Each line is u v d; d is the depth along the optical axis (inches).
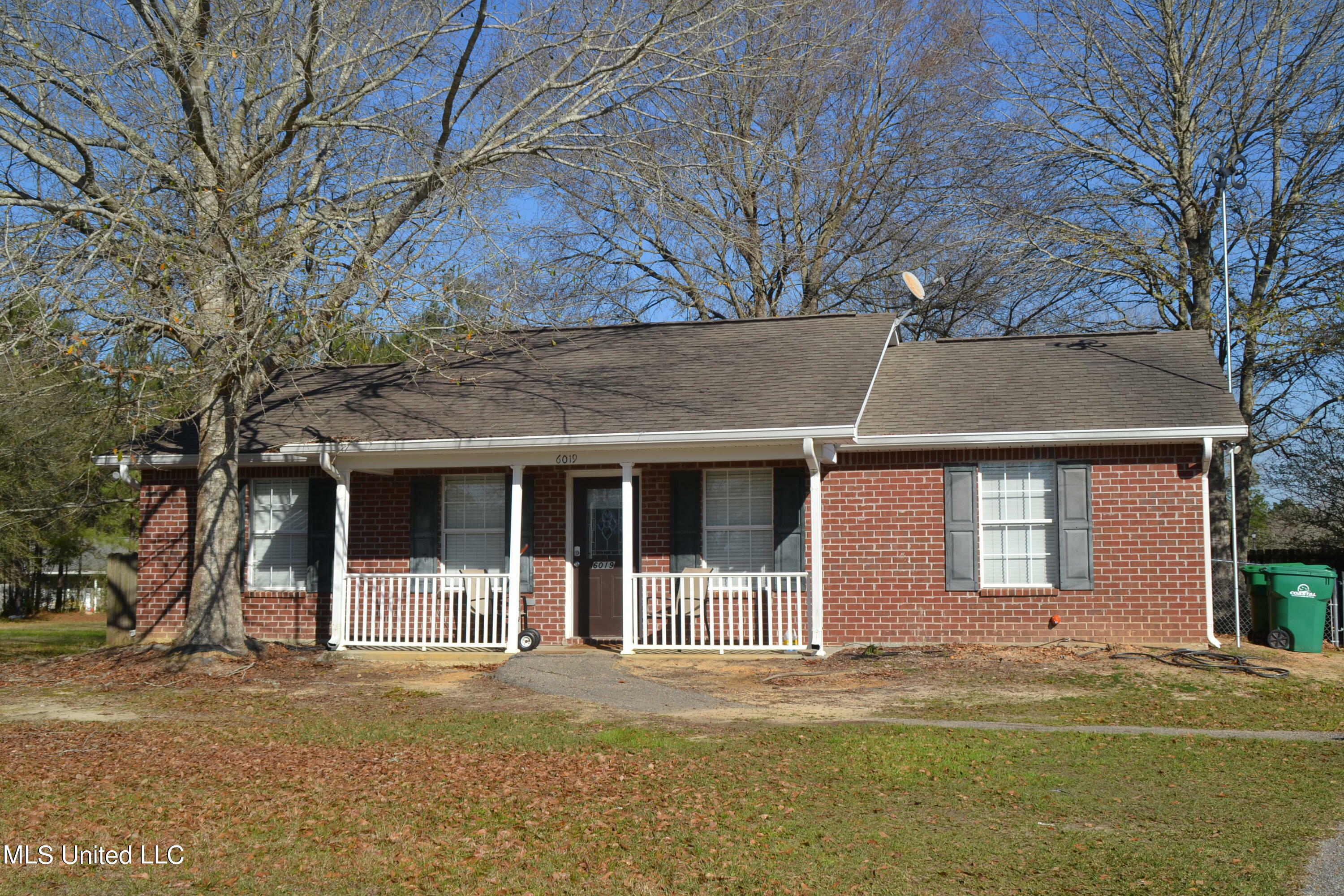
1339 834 263.1
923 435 589.0
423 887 239.1
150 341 531.8
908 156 1043.3
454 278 569.6
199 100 555.5
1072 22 908.6
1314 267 842.8
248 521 680.4
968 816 283.3
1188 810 285.6
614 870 247.1
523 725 410.0
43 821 288.8
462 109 581.3
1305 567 577.3
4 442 856.9
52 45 540.7
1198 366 631.8
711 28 687.1
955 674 511.8
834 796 303.3
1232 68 841.5
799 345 674.8
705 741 376.2
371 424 635.5
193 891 237.6
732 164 933.2
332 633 615.2
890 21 1014.4
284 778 332.5
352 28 601.9
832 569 612.1
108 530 1567.4
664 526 634.8
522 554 649.0
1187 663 524.4
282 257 541.0
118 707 465.1
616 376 662.5
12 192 537.6
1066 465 586.6
